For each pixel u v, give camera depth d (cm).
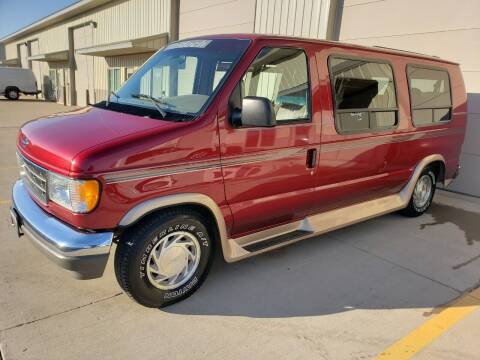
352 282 374
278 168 347
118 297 326
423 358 277
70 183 261
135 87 391
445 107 544
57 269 361
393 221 546
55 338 273
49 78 3161
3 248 394
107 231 271
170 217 297
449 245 473
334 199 417
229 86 313
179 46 398
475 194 689
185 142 289
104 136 279
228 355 268
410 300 350
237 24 1134
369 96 425
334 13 841
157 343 275
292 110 356
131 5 1788
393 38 752
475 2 641
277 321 308
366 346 286
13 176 684
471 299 356
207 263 334
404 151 483
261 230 363
